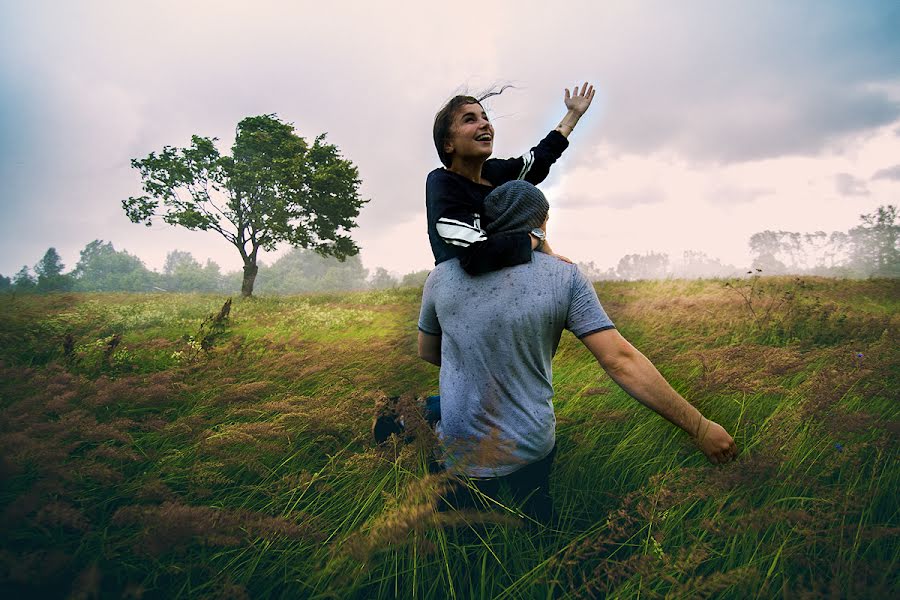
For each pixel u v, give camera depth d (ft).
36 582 3.07
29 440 4.57
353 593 3.77
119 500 4.84
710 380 6.97
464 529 4.34
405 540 3.74
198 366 9.61
